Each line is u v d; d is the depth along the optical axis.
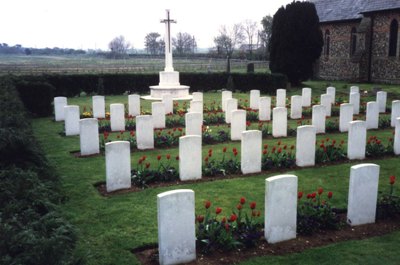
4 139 6.93
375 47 35.66
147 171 9.58
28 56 161.50
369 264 5.79
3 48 191.12
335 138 14.30
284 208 6.37
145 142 12.70
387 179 9.65
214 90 31.28
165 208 5.59
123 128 15.76
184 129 15.84
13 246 3.86
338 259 5.91
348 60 39.09
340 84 35.38
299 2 32.66
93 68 57.00
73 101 25.11
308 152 10.74
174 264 5.77
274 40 33.91
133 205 8.04
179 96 26.55
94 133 12.03
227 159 11.39
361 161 11.27
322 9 43.25
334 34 40.81
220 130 15.49
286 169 10.52
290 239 6.52
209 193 8.72
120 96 28.09
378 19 35.03
